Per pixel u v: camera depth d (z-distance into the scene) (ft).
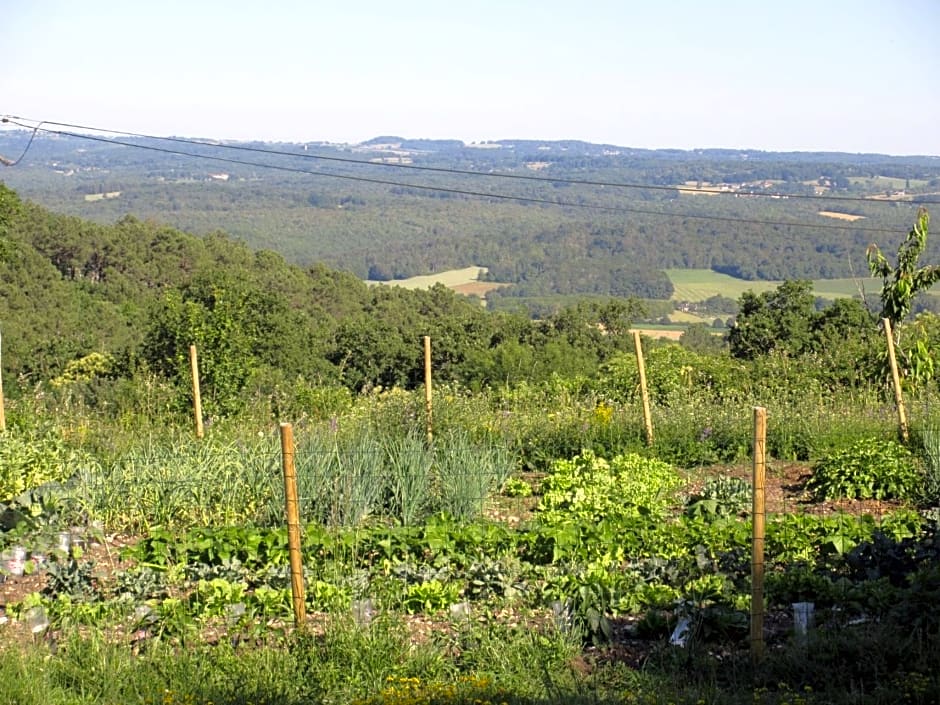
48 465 37.40
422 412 44.52
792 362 61.00
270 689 19.07
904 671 19.01
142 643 21.75
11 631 22.75
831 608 23.34
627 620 23.52
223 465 34.19
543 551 28.45
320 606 24.26
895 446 39.60
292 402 56.70
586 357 111.75
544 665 20.62
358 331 116.67
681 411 46.65
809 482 38.55
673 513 35.47
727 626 22.25
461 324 121.80
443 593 24.63
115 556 30.07
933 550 25.03
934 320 61.11
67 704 18.63
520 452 44.32
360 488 33.42
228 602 23.73
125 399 55.06
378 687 19.26
